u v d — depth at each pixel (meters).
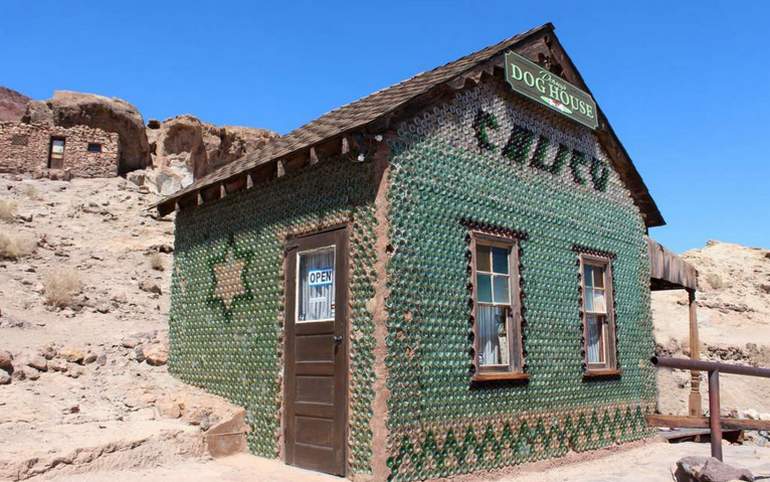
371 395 7.39
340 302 8.00
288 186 9.22
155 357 11.47
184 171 34.22
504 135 9.84
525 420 9.12
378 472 7.17
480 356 8.84
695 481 6.96
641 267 12.66
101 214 24.59
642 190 12.73
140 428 8.48
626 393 11.42
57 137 29.94
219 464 8.38
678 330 30.08
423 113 8.51
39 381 9.77
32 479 6.90
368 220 7.84
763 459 10.39
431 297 8.05
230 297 10.09
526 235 9.81
